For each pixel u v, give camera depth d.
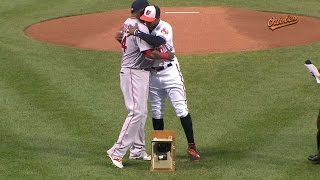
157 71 36.28
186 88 51.56
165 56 34.78
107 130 42.03
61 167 35.31
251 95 49.44
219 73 55.44
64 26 75.31
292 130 41.69
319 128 35.38
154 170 34.81
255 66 57.25
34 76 54.47
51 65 57.97
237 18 77.62
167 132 34.81
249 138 40.44
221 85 52.22
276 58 59.72
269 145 39.06
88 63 58.88
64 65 58.09
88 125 43.00
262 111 45.72
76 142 39.75
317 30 71.69
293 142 39.47
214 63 58.34
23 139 40.16
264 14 80.38
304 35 69.25
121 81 35.69
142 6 35.03
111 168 35.31
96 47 64.88
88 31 72.31
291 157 36.94
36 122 43.50
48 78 53.97
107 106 47.16
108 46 65.25
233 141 39.97
